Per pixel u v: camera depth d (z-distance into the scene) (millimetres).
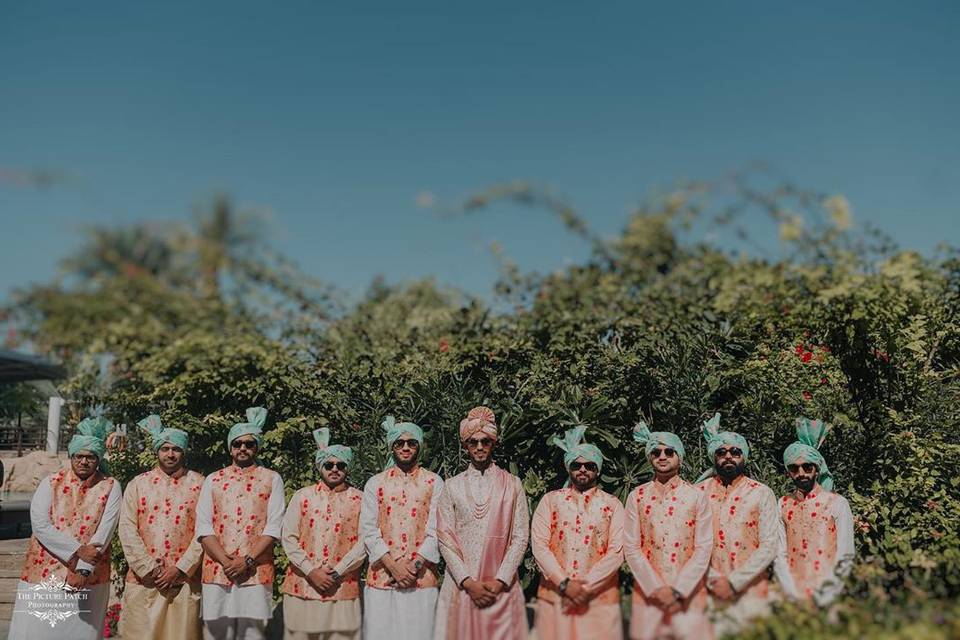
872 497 5387
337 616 4902
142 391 6199
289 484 5922
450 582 4801
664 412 5535
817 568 4605
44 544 5160
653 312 5715
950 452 5320
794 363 5574
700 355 5594
